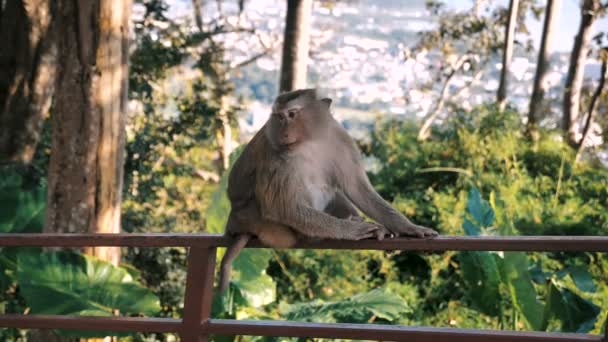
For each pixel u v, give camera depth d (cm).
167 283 1296
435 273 1349
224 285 452
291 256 1378
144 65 1616
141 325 419
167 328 416
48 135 1429
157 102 1703
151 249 1291
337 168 475
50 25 1309
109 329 421
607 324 362
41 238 432
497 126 2131
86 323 426
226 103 2048
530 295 761
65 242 430
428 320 1238
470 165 1856
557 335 369
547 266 1291
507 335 372
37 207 917
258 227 457
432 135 2242
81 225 851
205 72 1858
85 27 838
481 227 839
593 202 1659
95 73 844
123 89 870
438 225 1552
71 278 672
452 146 1986
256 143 473
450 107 2738
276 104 459
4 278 820
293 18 1934
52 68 1330
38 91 1316
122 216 1444
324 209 488
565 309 756
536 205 1556
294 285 1338
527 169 1945
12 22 1297
